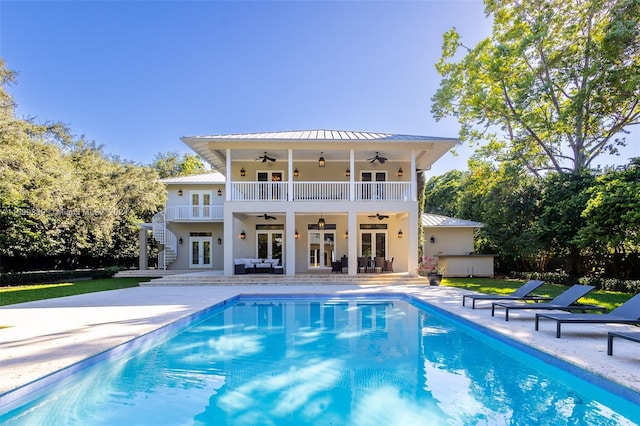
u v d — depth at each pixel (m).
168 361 5.44
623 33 12.18
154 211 25.64
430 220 21.12
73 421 3.58
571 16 15.79
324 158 16.72
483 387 4.43
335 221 17.56
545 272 17.98
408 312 9.44
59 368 4.29
